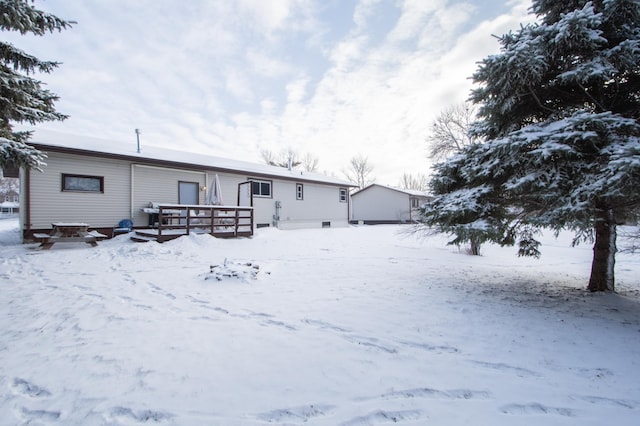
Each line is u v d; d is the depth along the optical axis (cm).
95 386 209
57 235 853
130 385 211
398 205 3003
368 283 515
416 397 204
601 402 202
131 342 279
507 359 259
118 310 365
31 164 580
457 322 341
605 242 469
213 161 1483
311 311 371
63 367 233
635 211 418
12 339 282
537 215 398
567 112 422
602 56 363
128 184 1135
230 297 424
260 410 188
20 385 210
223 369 234
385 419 183
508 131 476
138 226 1154
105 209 1077
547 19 439
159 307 379
